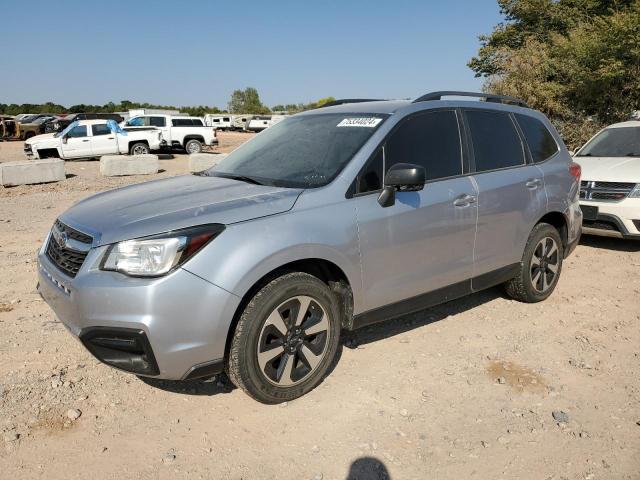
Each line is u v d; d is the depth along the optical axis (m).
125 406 3.31
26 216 9.40
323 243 3.29
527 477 2.77
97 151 21.69
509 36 28.05
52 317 4.59
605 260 6.72
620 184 6.92
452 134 4.27
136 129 22.59
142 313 2.83
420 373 3.75
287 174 3.77
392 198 3.63
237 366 3.10
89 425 3.11
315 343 3.44
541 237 4.89
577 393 3.56
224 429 3.11
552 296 5.33
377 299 3.70
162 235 2.91
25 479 2.68
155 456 2.87
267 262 3.06
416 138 4.01
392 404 3.37
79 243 3.11
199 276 2.90
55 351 3.96
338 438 3.04
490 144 4.55
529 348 4.18
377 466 2.82
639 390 3.60
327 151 3.85
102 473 2.74
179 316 2.87
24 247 7.05
